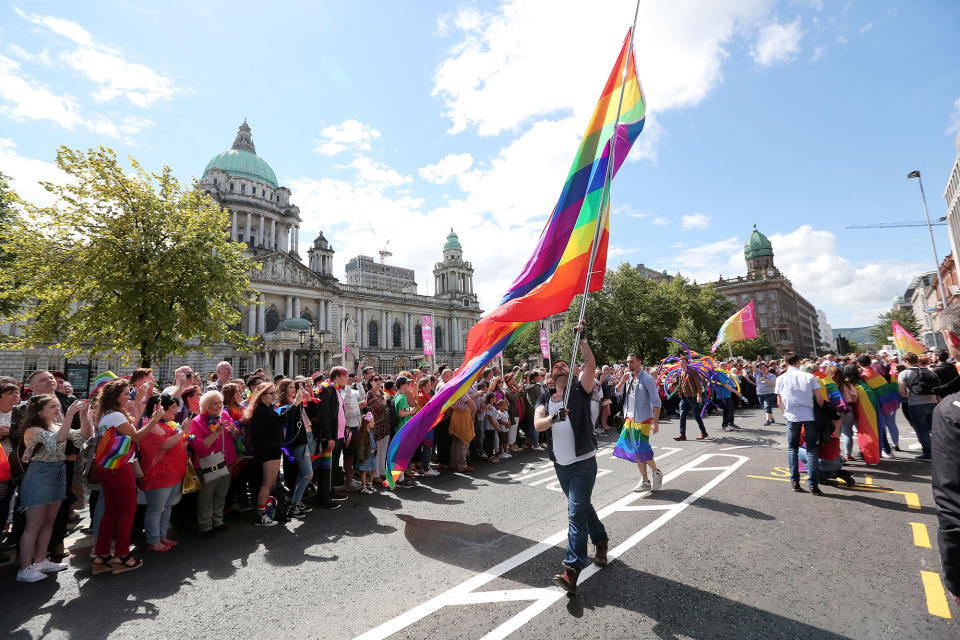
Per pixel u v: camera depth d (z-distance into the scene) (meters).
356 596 4.27
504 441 11.87
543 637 3.43
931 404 9.27
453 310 80.19
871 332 78.44
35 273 15.30
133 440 5.20
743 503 6.61
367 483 8.34
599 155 7.15
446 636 3.50
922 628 3.37
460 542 5.57
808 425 7.07
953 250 42.69
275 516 6.72
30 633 3.80
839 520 5.76
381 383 9.22
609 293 48.78
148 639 3.65
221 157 72.88
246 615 3.99
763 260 105.75
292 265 57.75
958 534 2.13
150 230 16.53
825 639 3.27
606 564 4.66
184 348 17.91
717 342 18.61
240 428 7.02
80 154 15.92
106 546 5.07
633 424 7.55
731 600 3.88
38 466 5.00
